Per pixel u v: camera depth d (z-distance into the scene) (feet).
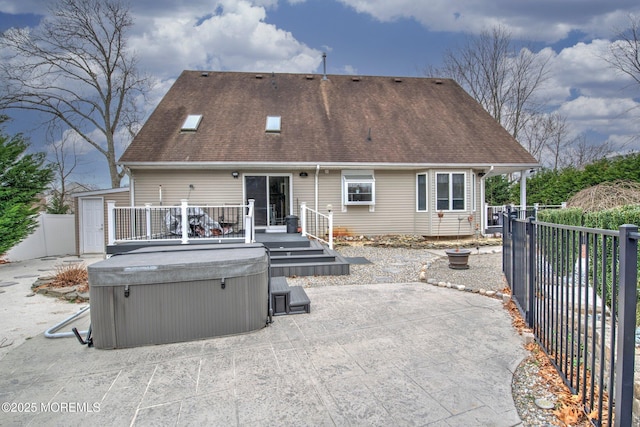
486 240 41.47
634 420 7.98
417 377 10.05
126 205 41.91
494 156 42.65
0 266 33.06
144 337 12.73
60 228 43.04
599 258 15.29
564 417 8.02
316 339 13.07
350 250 36.09
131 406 8.86
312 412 8.44
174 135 40.14
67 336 13.99
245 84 49.75
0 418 8.46
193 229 32.17
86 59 54.54
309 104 47.42
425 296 18.74
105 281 12.44
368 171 41.83
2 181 34.53
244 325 13.71
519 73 77.71
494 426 7.82
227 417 8.30
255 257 14.12
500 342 12.51
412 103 50.42
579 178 47.67
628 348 6.50
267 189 40.11
